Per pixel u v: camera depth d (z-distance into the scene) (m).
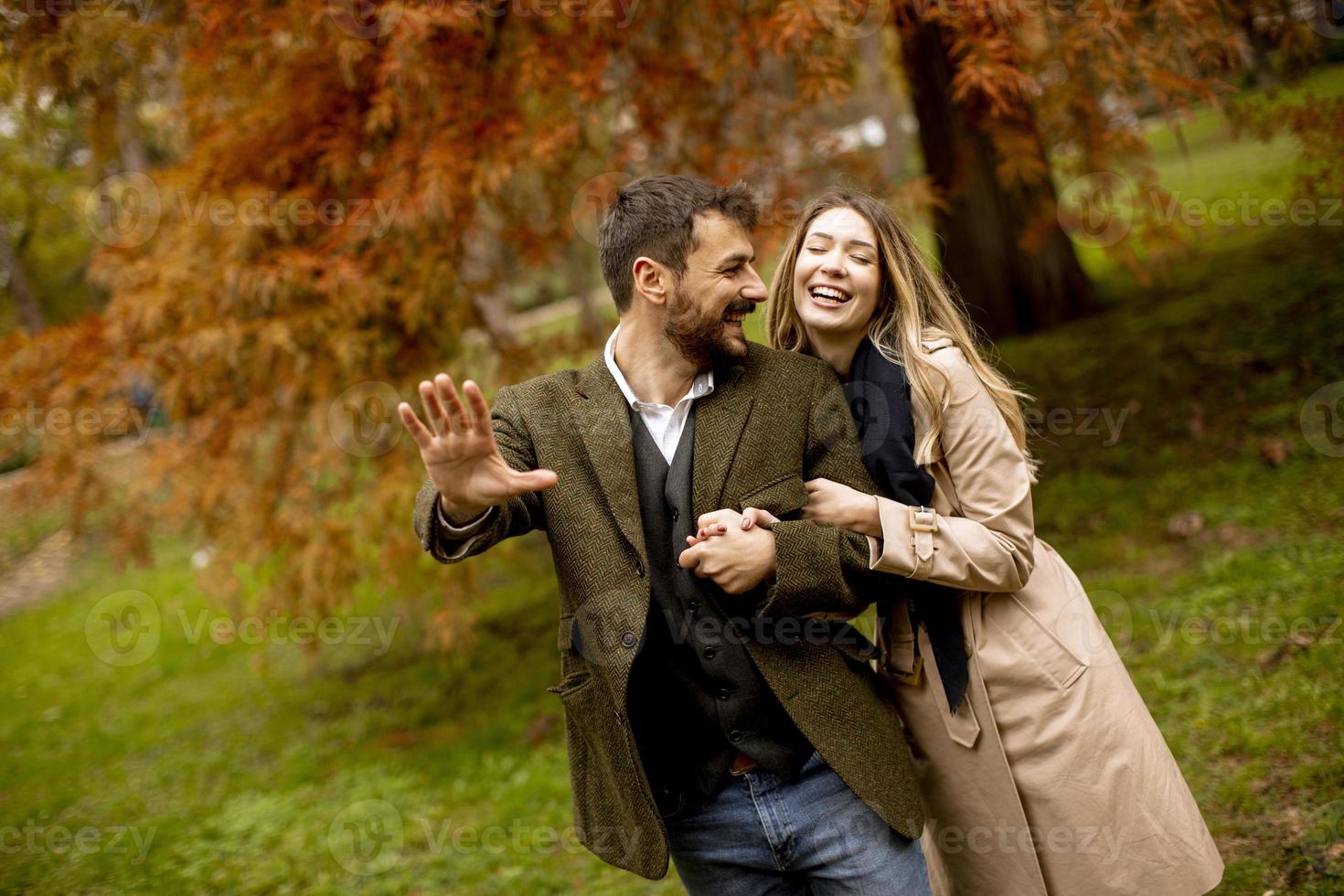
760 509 1.58
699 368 1.64
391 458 4.55
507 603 6.95
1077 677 1.81
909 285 1.84
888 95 12.73
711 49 4.24
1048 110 4.38
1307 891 2.29
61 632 8.42
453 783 4.34
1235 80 3.93
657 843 1.55
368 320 4.57
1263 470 4.68
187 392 4.49
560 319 15.38
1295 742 2.83
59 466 4.57
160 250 4.52
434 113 4.11
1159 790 1.81
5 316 11.59
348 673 6.32
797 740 1.67
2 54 4.24
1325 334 5.57
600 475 1.60
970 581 1.69
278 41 3.94
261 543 4.64
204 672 6.92
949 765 1.89
